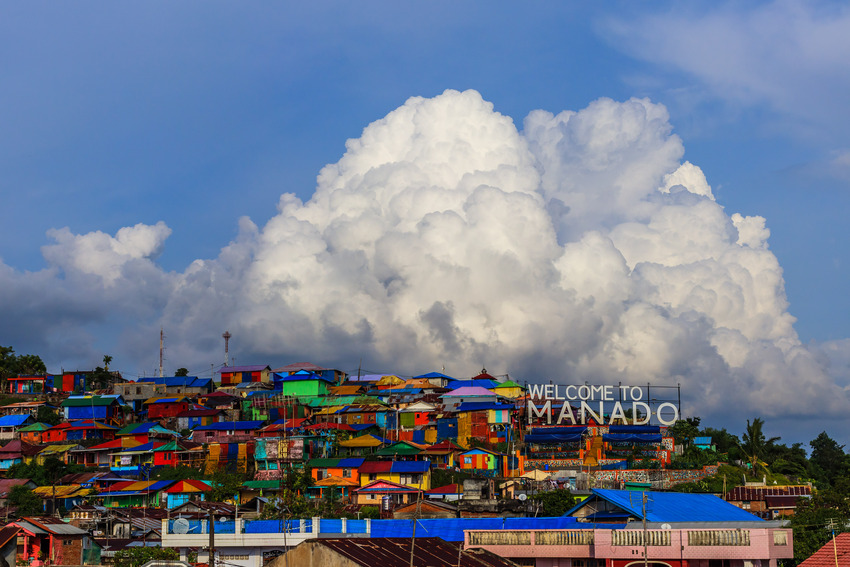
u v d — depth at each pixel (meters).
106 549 76.38
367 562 46.19
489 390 161.12
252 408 156.25
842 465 166.00
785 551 60.62
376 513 96.56
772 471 143.75
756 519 73.62
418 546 55.72
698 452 131.88
